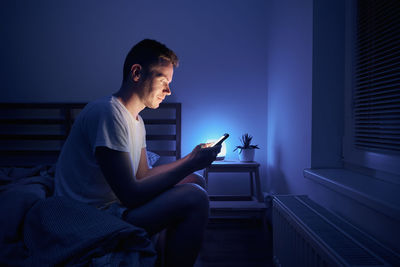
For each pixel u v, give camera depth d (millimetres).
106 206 878
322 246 777
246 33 2361
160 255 912
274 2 2131
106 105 849
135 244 717
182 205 817
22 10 2311
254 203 1963
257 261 1453
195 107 2367
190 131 2369
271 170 2240
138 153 1051
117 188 790
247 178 2369
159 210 808
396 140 1022
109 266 634
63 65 2324
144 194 812
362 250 731
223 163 2004
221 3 2357
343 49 1354
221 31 2359
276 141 2078
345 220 976
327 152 1365
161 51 932
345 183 1027
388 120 1046
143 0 2342
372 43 1111
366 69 1205
